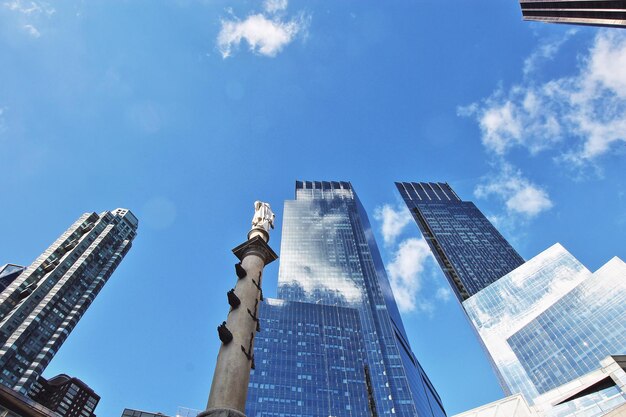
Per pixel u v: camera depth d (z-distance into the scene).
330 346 170.12
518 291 189.12
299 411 140.00
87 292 169.25
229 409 11.98
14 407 24.41
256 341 162.88
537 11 109.38
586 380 73.81
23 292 152.75
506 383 165.00
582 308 151.50
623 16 91.69
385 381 168.75
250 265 18.47
